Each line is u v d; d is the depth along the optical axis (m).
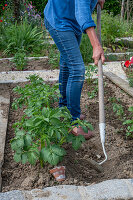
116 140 2.83
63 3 2.50
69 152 2.60
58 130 2.10
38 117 2.05
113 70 5.41
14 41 6.91
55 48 6.98
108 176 2.24
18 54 5.67
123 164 2.36
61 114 2.17
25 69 5.45
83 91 4.24
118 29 8.02
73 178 2.19
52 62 5.63
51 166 2.29
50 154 1.99
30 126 2.13
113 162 2.44
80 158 2.53
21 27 7.31
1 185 2.07
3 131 2.87
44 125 2.07
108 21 7.95
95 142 2.81
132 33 8.39
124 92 4.16
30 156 2.01
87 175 2.29
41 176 2.15
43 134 2.10
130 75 4.84
